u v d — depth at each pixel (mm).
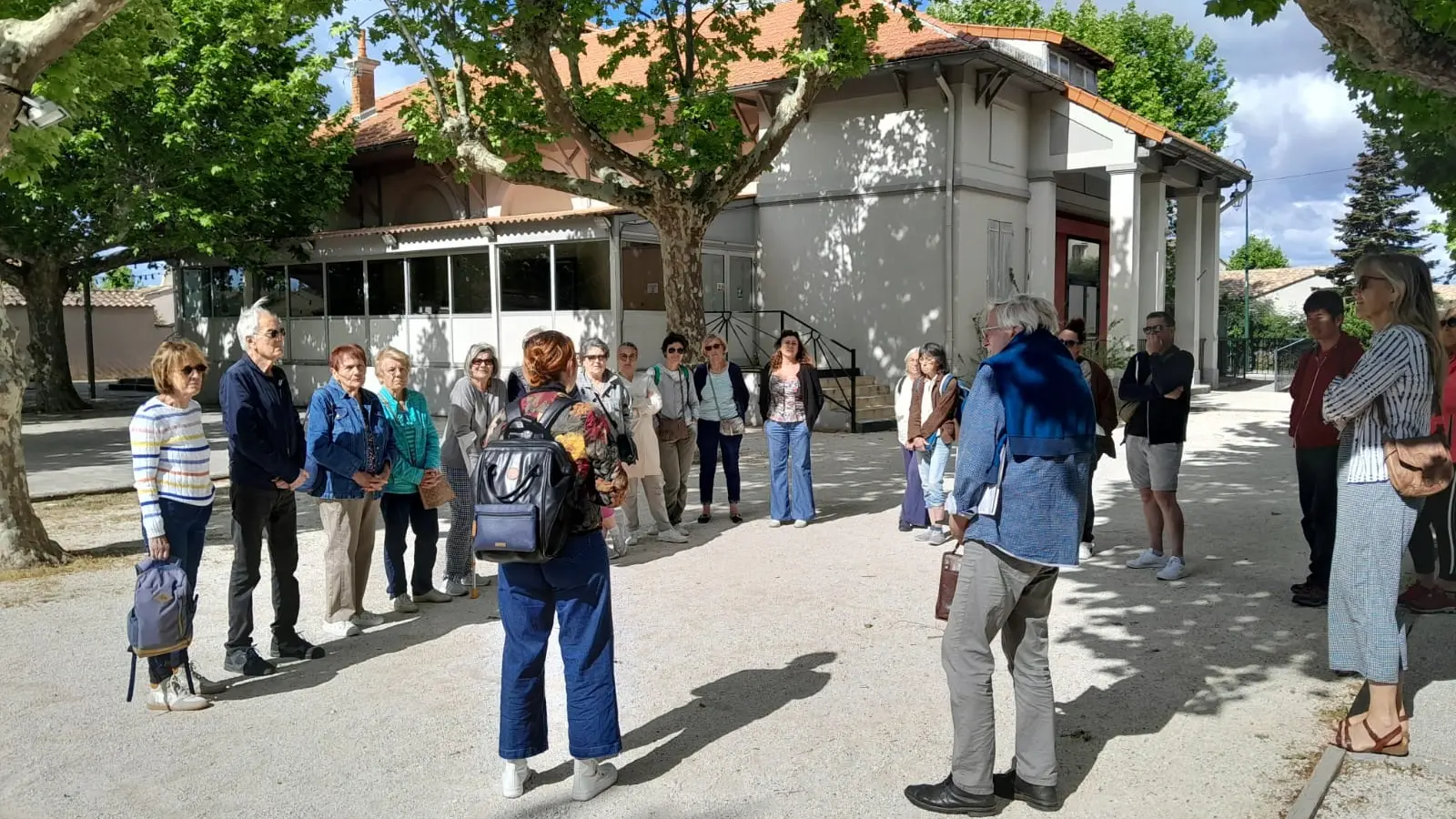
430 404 21172
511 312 19656
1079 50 22438
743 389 9375
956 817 3635
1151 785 3822
